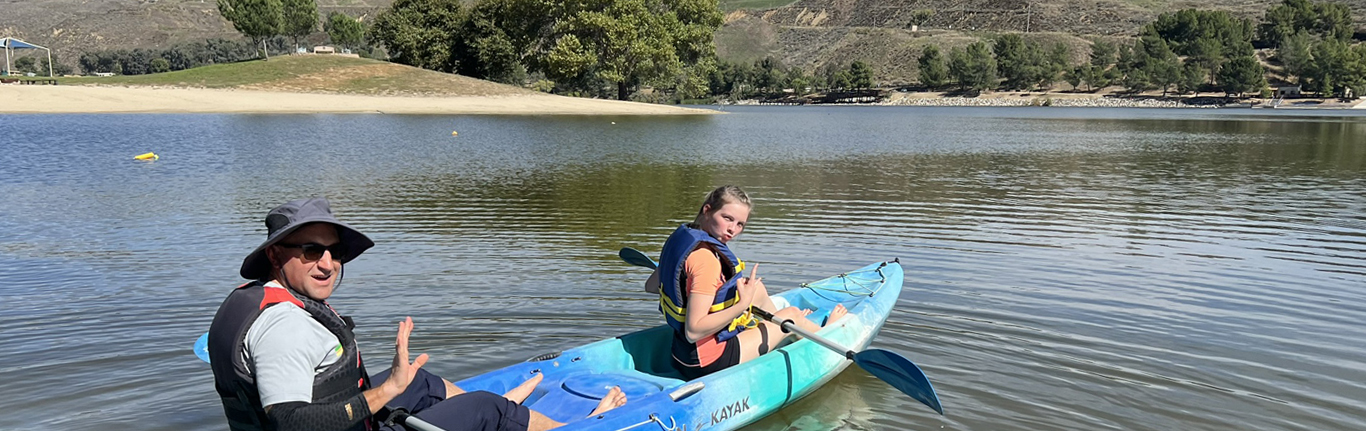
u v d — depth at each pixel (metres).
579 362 4.96
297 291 3.19
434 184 15.14
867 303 6.32
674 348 4.99
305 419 2.92
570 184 15.32
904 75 164.12
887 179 16.42
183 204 12.49
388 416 3.56
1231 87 124.19
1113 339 6.27
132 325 6.50
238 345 2.99
